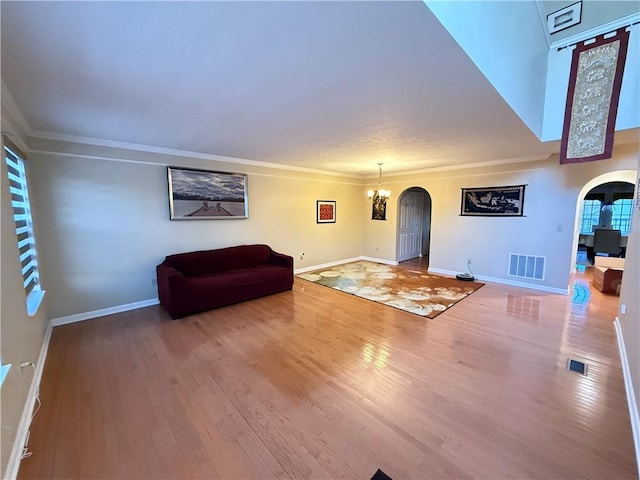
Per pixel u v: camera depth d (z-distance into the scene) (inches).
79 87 78.6
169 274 136.4
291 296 175.2
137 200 149.3
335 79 74.7
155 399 80.9
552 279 181.0
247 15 49.6
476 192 209.8
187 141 140.3
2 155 73.8
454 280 210.4
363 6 47.4
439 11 51.4
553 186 176.9
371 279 215.0
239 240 193.5
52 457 62.0
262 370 95.4
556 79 126.0
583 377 90.0
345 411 76.0
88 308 138.6
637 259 94.7
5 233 69.8
